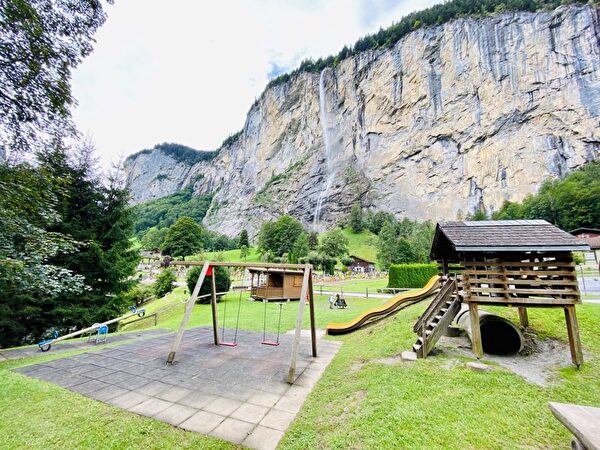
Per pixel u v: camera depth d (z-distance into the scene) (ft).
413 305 37.63
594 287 49.88
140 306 89.97
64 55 26.02
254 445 12.25
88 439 12.53
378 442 11.51
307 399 16.85
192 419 14.40
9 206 25.05
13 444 12.13
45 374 20.77
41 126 27.17
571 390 15.30
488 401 14.24
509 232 20.89
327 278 128.16
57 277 27.68
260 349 27.66
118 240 45.80
